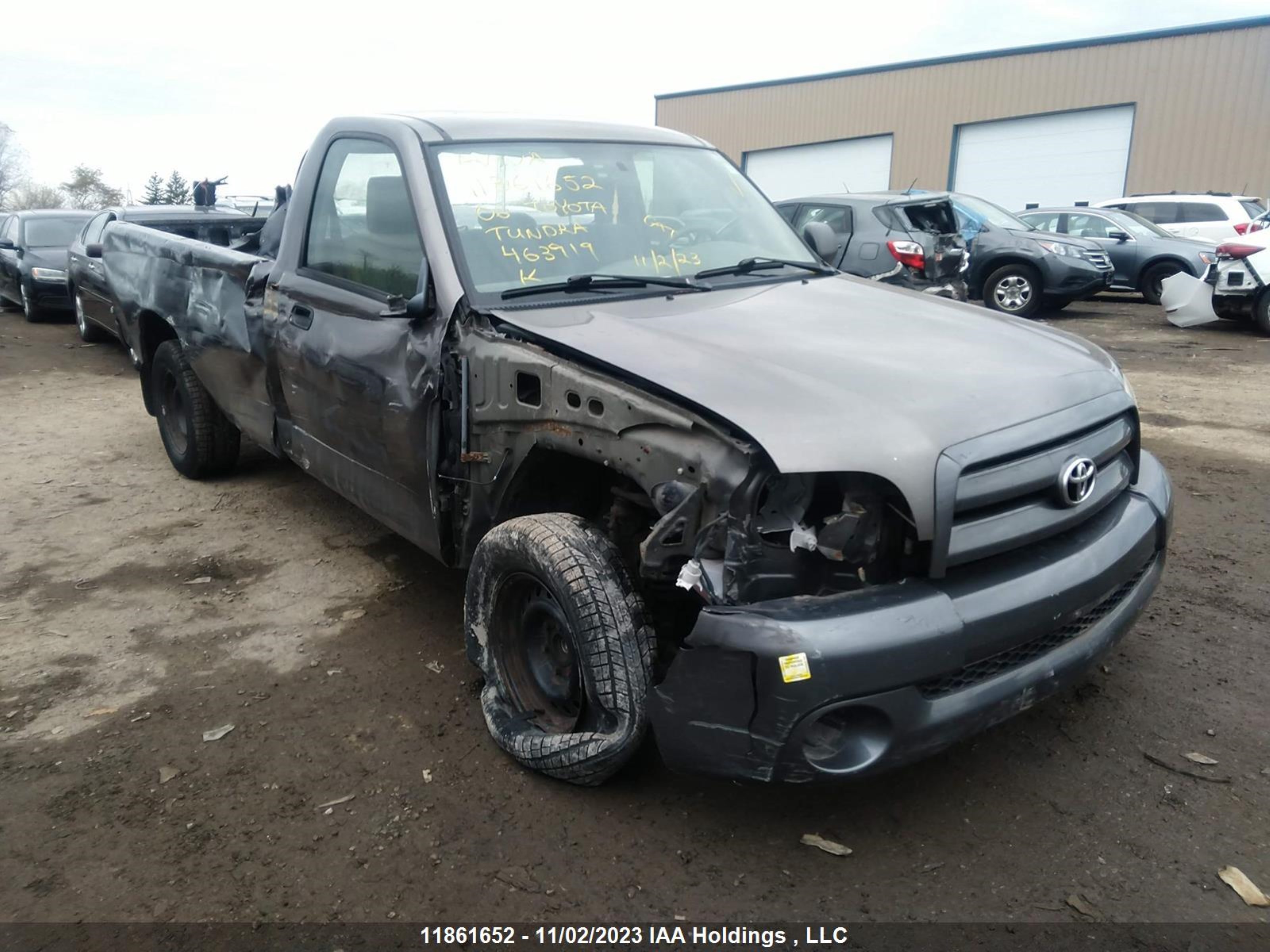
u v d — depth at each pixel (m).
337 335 3.87
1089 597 2.70
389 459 3.67
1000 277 13.16
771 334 3.08
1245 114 22.81
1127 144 24.67
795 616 2.34
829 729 2.41
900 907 2.50
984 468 2.52
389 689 3.64
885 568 2.49
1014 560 2.65
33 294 13.41
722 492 2.45
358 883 2.64
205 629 4.18
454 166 3.61
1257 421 7.28
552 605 2.96
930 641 2.37
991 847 2.71
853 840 2.76
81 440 7.39
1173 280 12.45
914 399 2.60
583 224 3.71
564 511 3.33
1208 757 3.07
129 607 4.41
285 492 5.98
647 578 2.70
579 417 2.82
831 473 2.45
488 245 3.45
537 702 3.15
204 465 6.02
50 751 3.28
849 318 3.34
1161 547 3.15
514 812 2.91
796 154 31.20
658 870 2.66
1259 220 15.34
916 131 28.22
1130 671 3.59
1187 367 9.61
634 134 4.25
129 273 6.13
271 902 2.57
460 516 3.42
